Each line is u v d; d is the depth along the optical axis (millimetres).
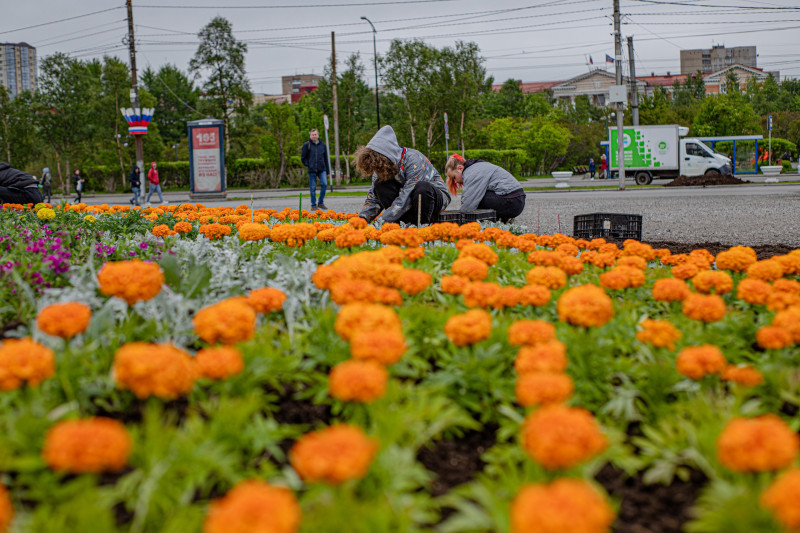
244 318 2395
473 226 5434
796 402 2361
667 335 2547
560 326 3041
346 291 2807
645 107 56469
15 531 1570
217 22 56969
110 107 54156
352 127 52781
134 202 28156
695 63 192875
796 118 66375
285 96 144750
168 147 69938
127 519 1792
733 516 1617
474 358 2496
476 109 55094
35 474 1863
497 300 2938
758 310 3568
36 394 2125
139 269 2748
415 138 50125
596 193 25469
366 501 1775
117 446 1614
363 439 1577
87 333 2662
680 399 2463
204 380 2359
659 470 1996
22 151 50844
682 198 20328
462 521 1643
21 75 153375
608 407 2379
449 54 49906
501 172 9211
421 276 3111
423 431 2170
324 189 17266
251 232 5293
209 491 1928
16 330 3279
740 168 40844
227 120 58094
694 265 3947
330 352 2648
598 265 4301
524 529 1312
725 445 1644
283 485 1903
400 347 2188
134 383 1933
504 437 2176
